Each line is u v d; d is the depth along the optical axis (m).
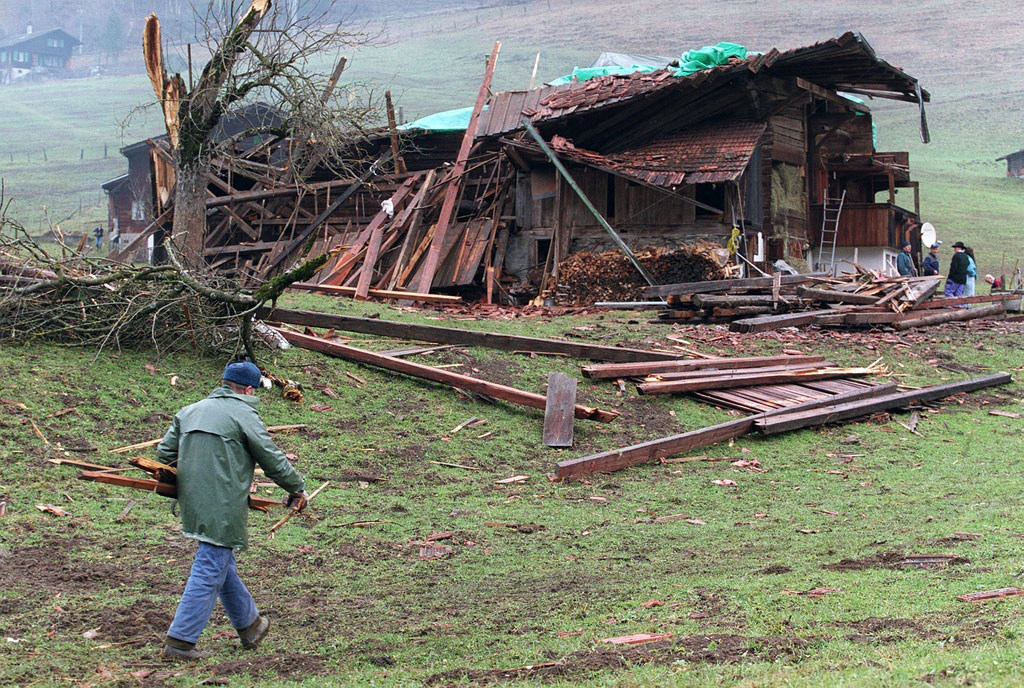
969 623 4.96
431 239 24.12
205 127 20.33
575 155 23.22
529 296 24.25
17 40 159.38
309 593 6.99
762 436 12.57
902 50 116.12
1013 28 119.25
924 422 13.36
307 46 20.56
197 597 5.48
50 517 8.06
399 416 12.09
